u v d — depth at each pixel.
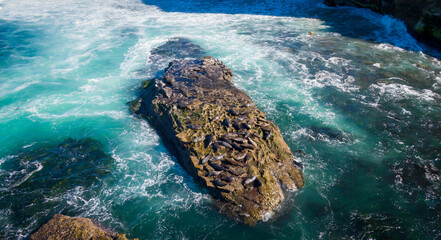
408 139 14.73
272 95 18.75
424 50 23.86
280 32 29.14
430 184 12.17
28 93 19.03
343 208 11.27
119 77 21.05
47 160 13.60
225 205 11.20
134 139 15.11
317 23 31.91
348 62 22.39
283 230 10.50
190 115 14.80
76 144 14.73
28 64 22.72
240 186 11.39
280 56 23.83
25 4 39.66
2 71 21.52
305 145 14.49
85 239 9.59
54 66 22.52
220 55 24.25
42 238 9.58
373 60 22.48
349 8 36.91
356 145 14.47
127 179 12.64
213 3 41.31
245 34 28.75
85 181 12.47
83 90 19.50
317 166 13.23
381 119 16.23
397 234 10.23
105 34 29.03
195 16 35.22
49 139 15.09
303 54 24.02
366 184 12.28
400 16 28.56
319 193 11.90
